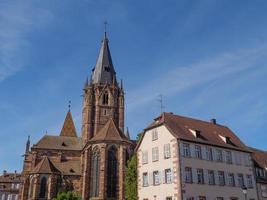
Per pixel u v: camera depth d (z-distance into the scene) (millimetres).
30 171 87875
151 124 54688
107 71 106188
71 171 88062
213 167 50375
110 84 103375
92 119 98938
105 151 79688
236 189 51844
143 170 52406
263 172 60781
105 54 109750
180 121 55156
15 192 122875
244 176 54500
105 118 98750
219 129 61000
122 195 76312
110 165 79438
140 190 51906
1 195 121812
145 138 53938
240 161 55312
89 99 100750
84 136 97375
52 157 94750
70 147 99188
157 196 48375
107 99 101750
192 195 45688
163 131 50781
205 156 50250
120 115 101000
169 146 48875
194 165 48031
